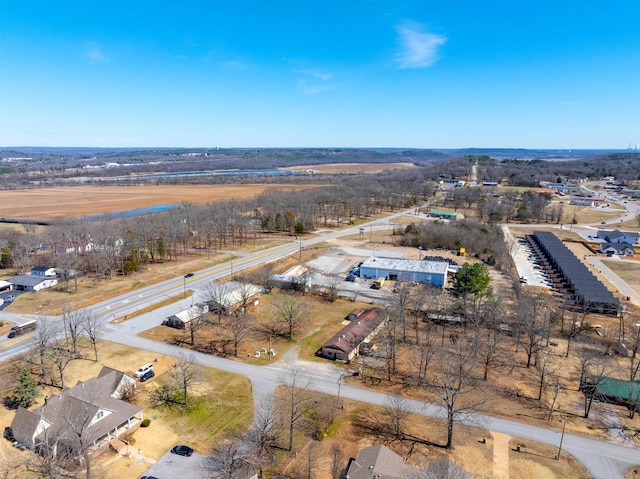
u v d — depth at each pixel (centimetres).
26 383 5688
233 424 5444
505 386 6309
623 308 9244
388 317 7738
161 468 4653
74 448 4638
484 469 4684
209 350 7425
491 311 8281
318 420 5506
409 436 5241
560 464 4784
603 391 5928
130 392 5984
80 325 8031
